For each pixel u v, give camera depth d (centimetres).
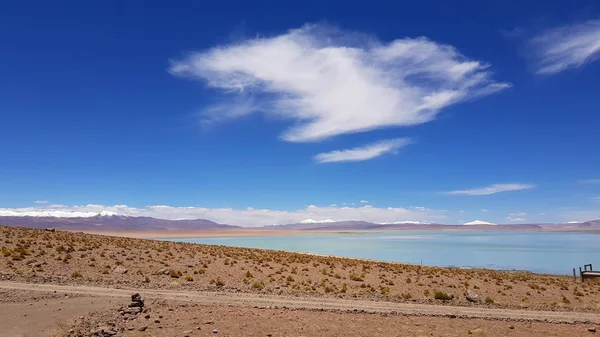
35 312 1645
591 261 8969
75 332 1373
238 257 4681
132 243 5247
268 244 15700
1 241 4019
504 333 1688
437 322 1853
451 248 14350
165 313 1745
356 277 3606
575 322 1998
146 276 3092
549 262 8738
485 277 4125
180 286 2658
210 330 1505
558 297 3130
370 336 1541
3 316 1566
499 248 14550
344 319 1814
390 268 4572
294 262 4653
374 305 2278
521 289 3422
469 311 2242
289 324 1662
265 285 3020
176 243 6175
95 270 3173
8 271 2753
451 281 3728
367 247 14538
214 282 3022
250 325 1611
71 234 5712
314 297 2489
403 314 2012
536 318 2086
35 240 4391
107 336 1367
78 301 1894
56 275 2795
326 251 11794
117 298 2022
